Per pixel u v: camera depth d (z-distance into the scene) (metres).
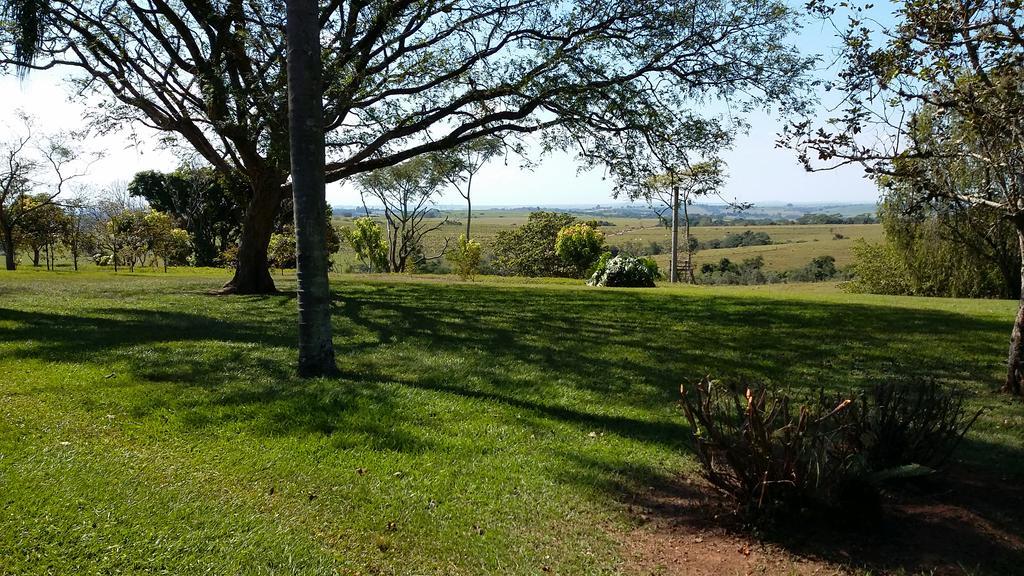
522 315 13.69
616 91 13.09
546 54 13.25
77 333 9.29
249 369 7.39
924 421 4.77
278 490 4.30
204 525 3.72
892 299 18.98
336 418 5.73
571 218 54.00
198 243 46.59
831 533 3.91
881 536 3.88
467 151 19.56
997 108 4.81
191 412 5.70
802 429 3.92
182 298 15.04
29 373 6.74
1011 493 4.52
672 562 3.65
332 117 13.16
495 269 53.38
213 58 13.85
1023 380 7.17
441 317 12.91
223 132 13.78
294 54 6.72
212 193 46.62
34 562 3.22
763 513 3.95
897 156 5.17
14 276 24.25
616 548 3.81
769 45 12.70
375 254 48.44
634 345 10.41
